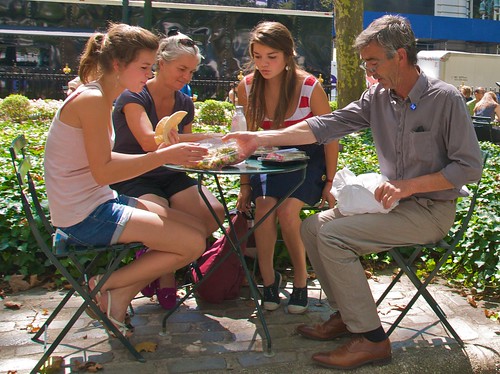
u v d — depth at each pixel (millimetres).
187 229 3041
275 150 3602
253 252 4121
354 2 12477
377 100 3230
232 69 16891
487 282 4191
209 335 3332
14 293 3902
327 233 2996
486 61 23172
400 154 3129
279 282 3865
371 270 4496
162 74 3576
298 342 3273
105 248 2906
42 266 4184
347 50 12633
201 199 3627
